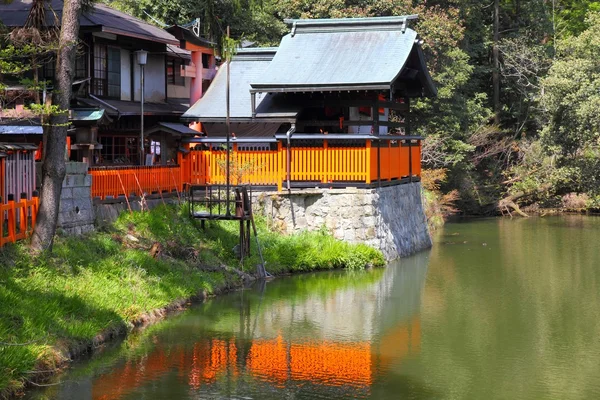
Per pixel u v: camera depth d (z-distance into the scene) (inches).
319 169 1118.4
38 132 959.0
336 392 617.6
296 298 924.6
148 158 1175.0
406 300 933.8
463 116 1929.1
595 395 618.8
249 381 637.3
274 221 1117.1
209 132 1258.0
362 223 1113.4
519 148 2060.8
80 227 856.3
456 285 1024.2
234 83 1302.9
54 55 999.6
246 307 871.7
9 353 597.3
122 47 1214.3
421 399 606.2
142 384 622.5
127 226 925.8
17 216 771.4
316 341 754.8
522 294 973.8
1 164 765.9
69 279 756.6
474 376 661.3
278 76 1147.3
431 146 1823.3
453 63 1881.2
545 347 748.6
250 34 1766.7
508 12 2351.1
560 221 1802.4
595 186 1911.9
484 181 2085.4
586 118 1722.4
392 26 1215.6
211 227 1042.1
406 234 1275.8
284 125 1227.2
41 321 660.7
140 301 790.5
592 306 909.8
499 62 2246.6
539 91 2118.6
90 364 662.5
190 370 658.2
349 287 992.9
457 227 1694.1
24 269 726.5
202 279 913.5
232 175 1128.8
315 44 1216.8
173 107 1309.1
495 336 783.1
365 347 738.8
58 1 1109.7
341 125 1162.0
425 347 741.9
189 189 1092.5
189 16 1733.5
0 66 742.5
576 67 1749.5
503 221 1824.6
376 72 1120.2
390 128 1523.1
